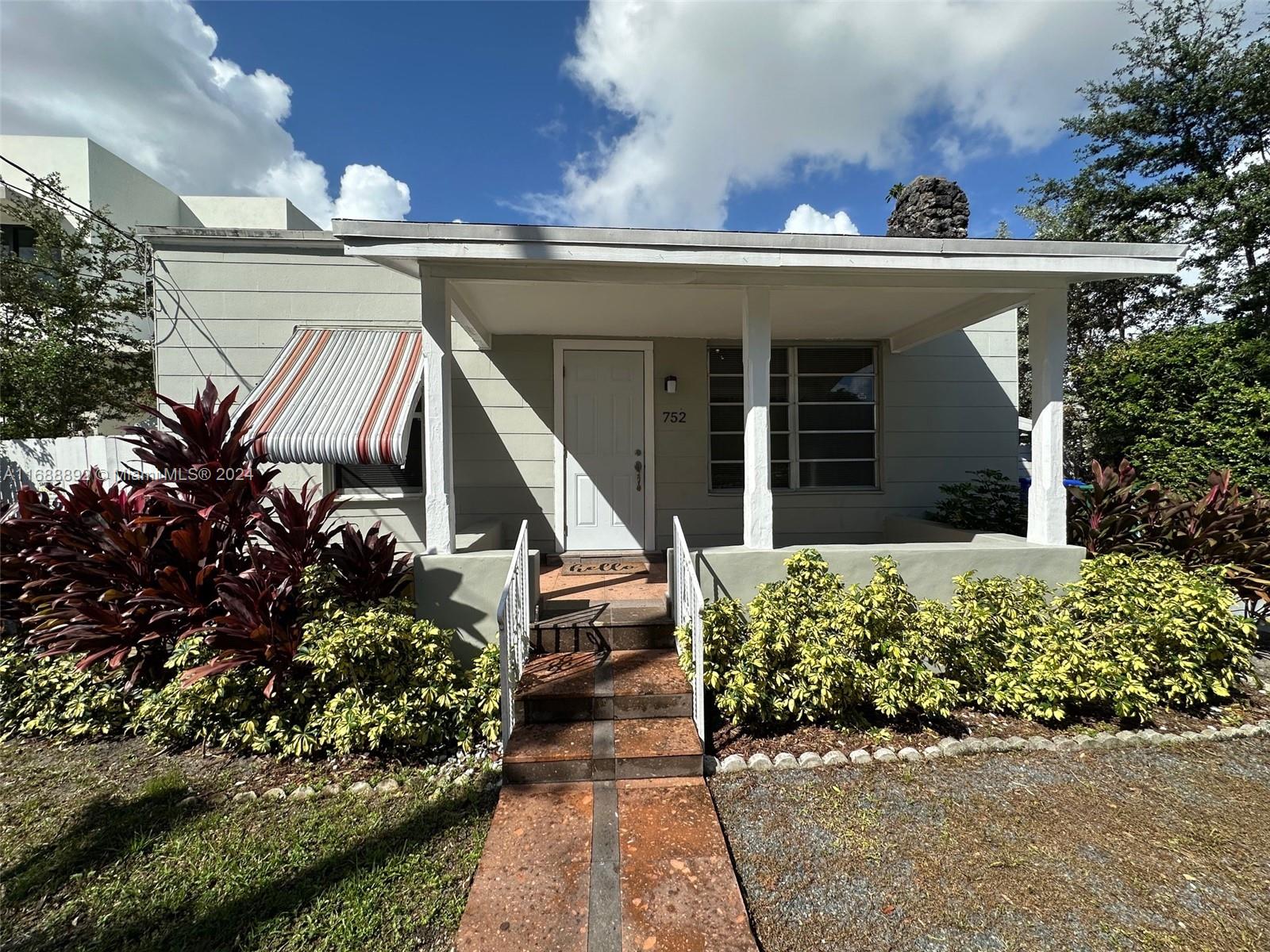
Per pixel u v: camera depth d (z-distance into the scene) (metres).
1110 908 2.34
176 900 2.41
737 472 7.25
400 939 2.20
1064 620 4.21
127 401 9.84
